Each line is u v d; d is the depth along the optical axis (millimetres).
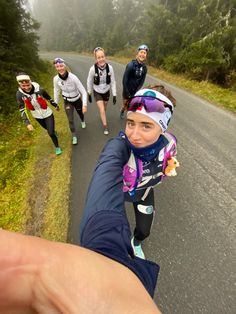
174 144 1407
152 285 634
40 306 344
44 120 3998
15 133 5617
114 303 347
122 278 406
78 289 354
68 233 2658
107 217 726
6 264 334
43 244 385
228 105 6766
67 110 4445
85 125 5289
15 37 10500
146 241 2500
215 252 2375
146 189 1634
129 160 1319
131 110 1165
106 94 4742
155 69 14555
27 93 3678
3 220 3090
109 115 5820
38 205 3189
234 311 1915
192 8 15234
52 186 3492
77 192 3275
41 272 349
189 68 12164
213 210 2875
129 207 2949
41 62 13281
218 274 2176
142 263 659
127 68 4707
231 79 11383
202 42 11641
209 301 1981
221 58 10992
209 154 4094
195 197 3082
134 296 377
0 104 6531
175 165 1454
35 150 4664
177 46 15461
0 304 324
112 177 929
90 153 4230
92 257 414
